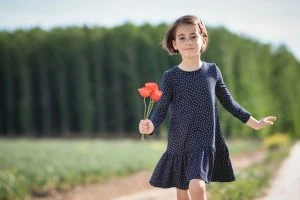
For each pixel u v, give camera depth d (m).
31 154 36.00
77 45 81.88
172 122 6.86
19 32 85.69
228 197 12.73
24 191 20.05
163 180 6.93
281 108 94.88
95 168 26.84
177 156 6.81
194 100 6.77
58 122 81.50
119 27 84.50
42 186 21.88
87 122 80.12
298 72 100.19
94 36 83.12
